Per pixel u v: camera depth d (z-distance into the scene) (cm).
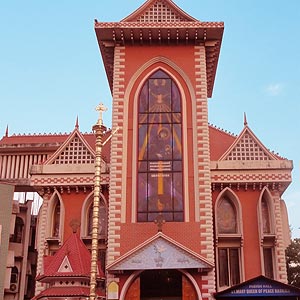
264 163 4341
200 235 3919
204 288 3738
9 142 5516
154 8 4697
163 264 3706
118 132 4247
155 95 4397
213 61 4794
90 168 4400
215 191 4331
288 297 3384
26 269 5425
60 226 4272
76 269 3491
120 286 3753
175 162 4172
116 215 3997
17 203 5241
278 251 4134
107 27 4441
